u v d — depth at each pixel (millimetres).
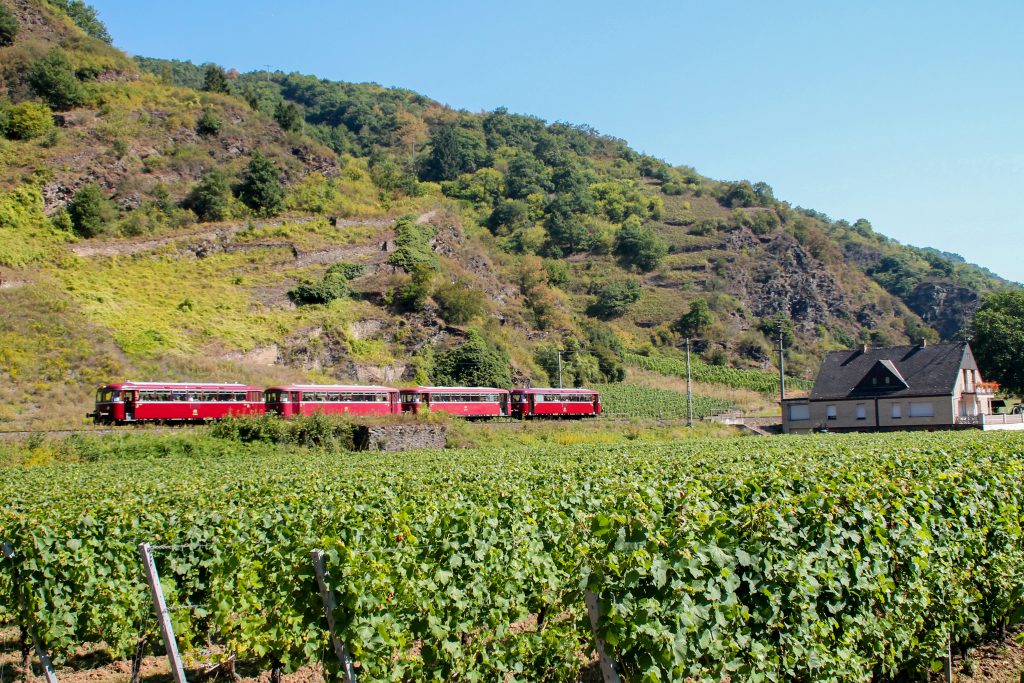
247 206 80625
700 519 10016
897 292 155750
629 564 8617
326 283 71250
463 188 149625
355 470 23266
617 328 111250
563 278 120312
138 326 57219
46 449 33375
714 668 9422
